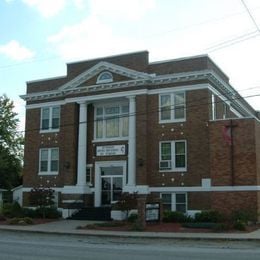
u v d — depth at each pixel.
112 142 38.66
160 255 16.41
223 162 32.41
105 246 20.12
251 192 31.19
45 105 42.12
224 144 32.53
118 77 38.12
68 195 38.84
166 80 36.38
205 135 34.62
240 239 22.77
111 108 39.47
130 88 37.56
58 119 41.38
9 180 64.88
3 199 55.81
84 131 39.44
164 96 36.62
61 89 40.47
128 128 38.09
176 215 31.97
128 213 34.31
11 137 64.69
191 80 35.66
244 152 31.81
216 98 37.12
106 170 38.81
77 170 39.41
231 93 40.94
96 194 38.66
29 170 42.19
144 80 36.75
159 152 36.22
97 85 38.69
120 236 25.27
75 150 39.72
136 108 37.19
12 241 22.28
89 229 29.05
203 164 34.41
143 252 17.47
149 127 36.81
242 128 32.09
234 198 31.69
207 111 34.84
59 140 40.94
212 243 21.92
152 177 36.19
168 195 35.56
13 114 64.56
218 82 36.88
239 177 31.73
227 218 29.58
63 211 37.88
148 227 28.80
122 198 32.69
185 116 35.66
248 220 29.62
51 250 17.84
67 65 41.09
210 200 33.62
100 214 36.38
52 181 40.84
